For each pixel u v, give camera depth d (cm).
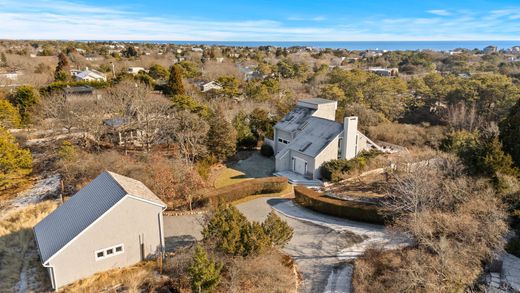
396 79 6500
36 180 3159
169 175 2669
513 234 2152
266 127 4225
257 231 1812
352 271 1936
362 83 6041
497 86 5234
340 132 3262
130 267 1873
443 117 5622
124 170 2692
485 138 3095
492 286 1767
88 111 3641
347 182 3073
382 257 1966
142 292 1667
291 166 3450
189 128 3444
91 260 1770
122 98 4019
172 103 4059
